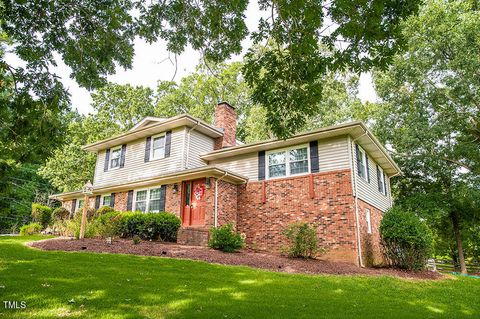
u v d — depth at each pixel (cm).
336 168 1193
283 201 1276
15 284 530
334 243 1120
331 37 568
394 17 535
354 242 1084
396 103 2097
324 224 1157
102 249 923
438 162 2019
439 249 2773
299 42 585
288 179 1288
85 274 631
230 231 1102
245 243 1318
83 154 2558
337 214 1141
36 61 638
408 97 2058
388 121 2142
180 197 1397
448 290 823
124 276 640
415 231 1140
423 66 1930
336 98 2495
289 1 536
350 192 1137
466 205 1952
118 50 716
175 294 549
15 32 643
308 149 1281
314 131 1216
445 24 1844
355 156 1224
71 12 662
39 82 605
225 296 564
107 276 629
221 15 658
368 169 1391
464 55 1778
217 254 980
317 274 856
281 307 524
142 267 733
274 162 1362
